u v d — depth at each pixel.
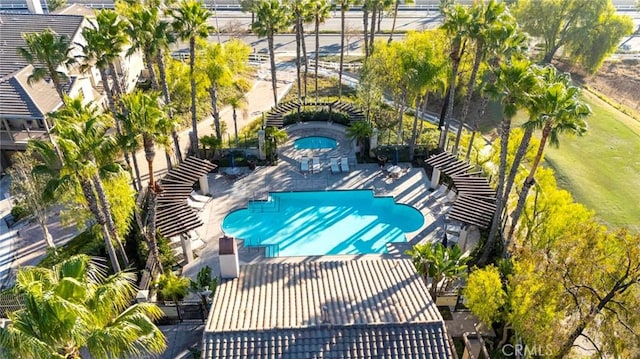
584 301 20.58
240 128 46.78
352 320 19.52
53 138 25.48
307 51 67.88
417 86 37.00
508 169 34.22
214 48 38.97
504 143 28.09
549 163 44.41
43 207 29.48
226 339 18.72
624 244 19.77
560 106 24.22
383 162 40.44
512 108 26.66
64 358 14.39
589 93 60.56
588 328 20.11
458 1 87.00
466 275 26.06
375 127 44.88
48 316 14.10
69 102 24.97
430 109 53.78
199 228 33.59
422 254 25.81
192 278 29.30
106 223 26.86
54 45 29.45
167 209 31.14
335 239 33.03
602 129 50.72
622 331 18.95
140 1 42.50
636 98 62.75
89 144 22.19
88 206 25.95
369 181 38.84
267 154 41.16
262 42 70.69
